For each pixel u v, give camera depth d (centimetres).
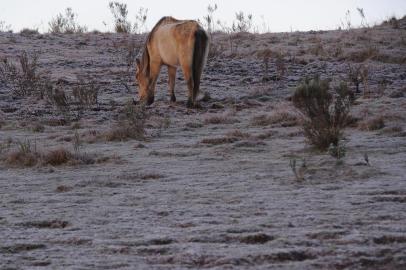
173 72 3747
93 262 1168
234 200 1627
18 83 4225
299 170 1927
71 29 6775
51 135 2902
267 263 1140
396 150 2247
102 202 1675
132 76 4566
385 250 1170
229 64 4903
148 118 3262
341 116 2452
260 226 1366
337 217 1410
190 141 2664
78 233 1373
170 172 2053
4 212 1593
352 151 2258
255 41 5831
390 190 1631
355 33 5984
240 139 2617
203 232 1333
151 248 1236
